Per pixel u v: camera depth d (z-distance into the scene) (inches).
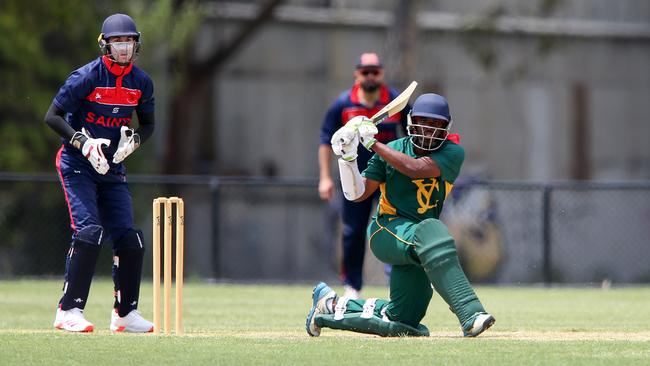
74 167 1045.8
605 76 3595.0
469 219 2780.5
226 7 3203.7
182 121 3107.8
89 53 2871.6
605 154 3595.0
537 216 2824.8
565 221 3223.4
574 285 2204.7
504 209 2819.9
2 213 2431.1
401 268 950.4
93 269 1039.6
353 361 782.5
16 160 2721.5
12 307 1552.7
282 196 3112.7
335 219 2881.4
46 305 1595.7
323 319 973.2
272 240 3105.3
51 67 2812.5
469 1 3430.1
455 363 774.5
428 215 962.7
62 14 2743.6
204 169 3248.0
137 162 2997.0
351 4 3373.5
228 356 808.3
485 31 3270.2
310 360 788.0
